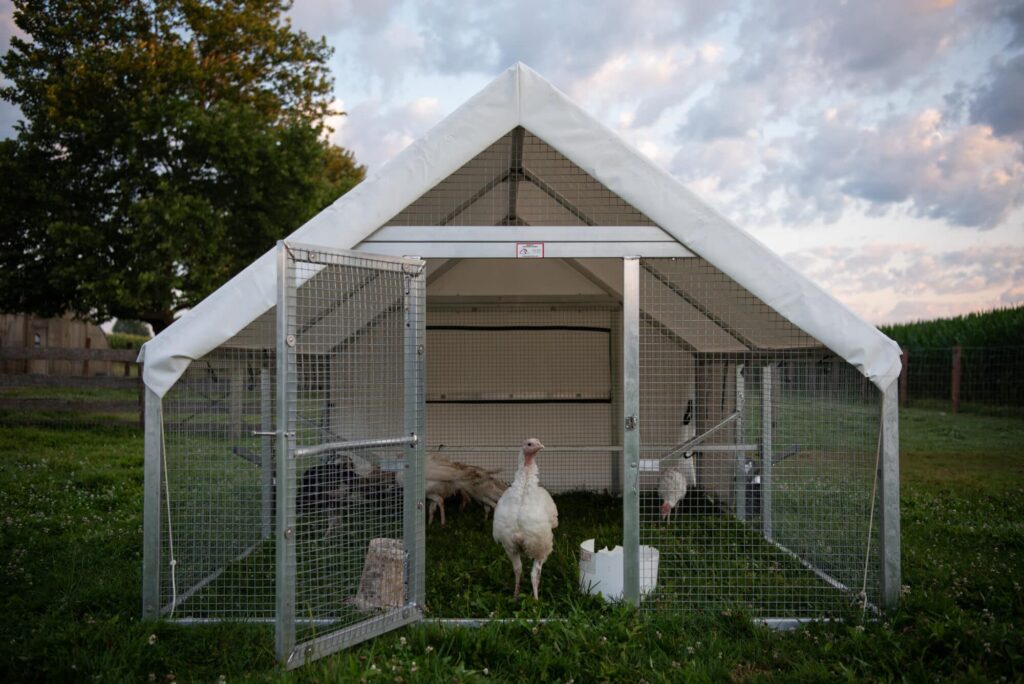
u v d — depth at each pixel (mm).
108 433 13320
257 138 16750
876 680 3670
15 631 4223
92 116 15438
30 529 6453
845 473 5082
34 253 15828
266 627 4336
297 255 3889
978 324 18453
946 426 13625
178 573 4871
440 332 9047
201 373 4973
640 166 4613
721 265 4586
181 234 15500
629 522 4609
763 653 4059
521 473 4840
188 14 17938
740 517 6578
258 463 5609
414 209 5539
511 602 4781
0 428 13273
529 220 6535
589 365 9078
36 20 16875
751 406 6555
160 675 3793
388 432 5172
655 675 3672
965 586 5117
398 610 4457
